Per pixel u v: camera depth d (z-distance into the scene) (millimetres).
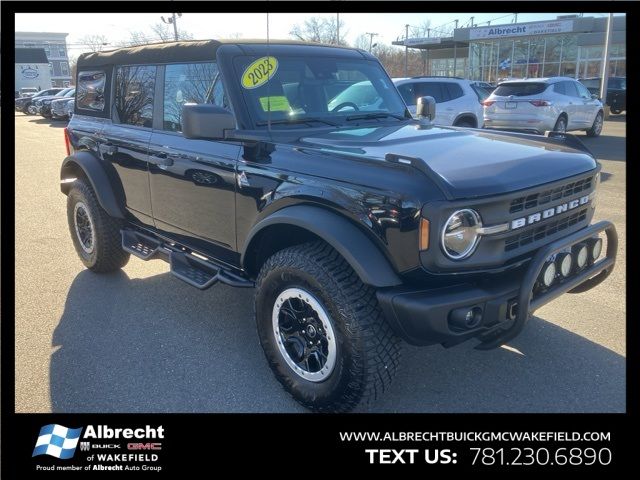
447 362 3803
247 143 3521
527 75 36875
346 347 2910
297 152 3271
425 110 4758
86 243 5504
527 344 3986
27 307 4766
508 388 3494
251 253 3500
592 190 3473
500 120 15281
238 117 3654
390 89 4621
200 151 3852
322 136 3596
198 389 3545
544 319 4336
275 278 3223
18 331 4320
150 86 4477
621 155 12719
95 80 5262
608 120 23703
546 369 3682
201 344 4098
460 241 2746
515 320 2846
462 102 12953
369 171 2904
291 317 3275
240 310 4688
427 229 2668
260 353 3971
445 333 2721
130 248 4836
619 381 3535
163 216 4406
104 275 5539
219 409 3352
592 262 3365
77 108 5629
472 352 3916
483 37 35312
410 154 3133
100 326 4398
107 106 5082
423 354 3918
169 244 4602
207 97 3883
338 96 4148
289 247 3225
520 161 3127
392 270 2820
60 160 14016
